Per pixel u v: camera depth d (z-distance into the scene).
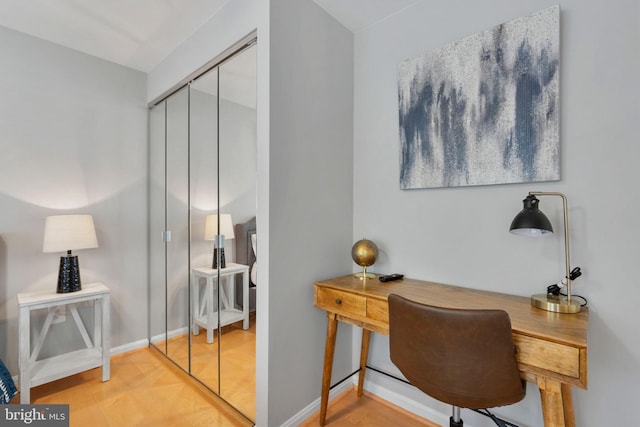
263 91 1.56
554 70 1.32
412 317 1.12
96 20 1.98
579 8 1.29
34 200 2.15
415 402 1.78
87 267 2.39
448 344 1.04
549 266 1.37
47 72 2.21
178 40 2.21
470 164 1.56
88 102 2.39
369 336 1.95
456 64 1.61
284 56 1.61
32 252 2.13
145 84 2.70
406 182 1.80
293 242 1.66
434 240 1.73
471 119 1.56
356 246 1.83
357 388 2.02
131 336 2.61
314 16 1.79
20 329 1.81
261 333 1.56
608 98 1.23
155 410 1.81
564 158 1.33
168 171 2.47
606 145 1.24
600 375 1.25
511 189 1.47
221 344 1.93
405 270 1.86
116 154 2.54
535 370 0.98
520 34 1.41
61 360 2.09
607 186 1.24
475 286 1.58
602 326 1.25
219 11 1.87
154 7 1.86
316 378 1.79
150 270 2.70
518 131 1.42
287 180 1.63
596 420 1.26
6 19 1.97
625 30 1.20
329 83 1.90
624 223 1.21
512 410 1.47
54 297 1.95
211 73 2.02
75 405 1.85
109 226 2.50
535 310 1.20
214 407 1.84
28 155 2.13
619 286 1.21
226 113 1.89
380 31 1.96
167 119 2.48
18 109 2.09
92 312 2.38
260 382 1.56
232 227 1.85
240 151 1.79
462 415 1.62
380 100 1.96
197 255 2.16
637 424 1.18
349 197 2.05
